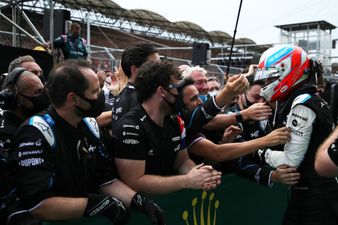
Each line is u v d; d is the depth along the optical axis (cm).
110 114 262
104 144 191
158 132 190
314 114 197
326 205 204
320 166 158
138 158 182
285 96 215
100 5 1811
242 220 256
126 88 237
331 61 2427
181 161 213
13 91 193
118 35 2219
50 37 712
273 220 286
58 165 157
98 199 160
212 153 221
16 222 154
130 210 175
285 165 208
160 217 168
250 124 266
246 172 244
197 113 214
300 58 205
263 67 213
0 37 1077
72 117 162
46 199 149
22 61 264
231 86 204
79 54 710
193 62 1129
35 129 154
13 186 162
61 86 157
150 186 182
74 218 155
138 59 231
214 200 233
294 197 218
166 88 183
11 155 157
